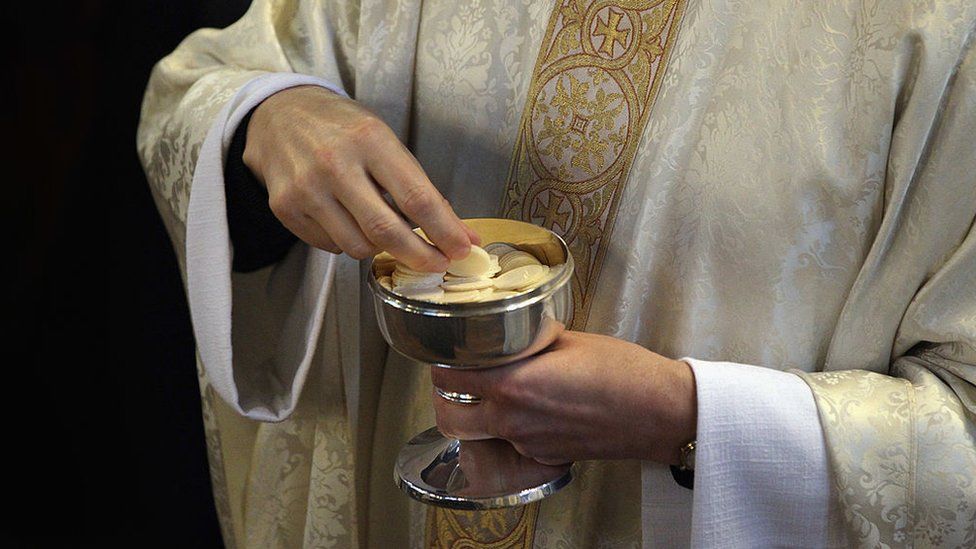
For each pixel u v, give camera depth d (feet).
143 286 7.05
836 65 3.66
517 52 3.97
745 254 3.78
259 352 4.31
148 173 4.36
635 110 3.86
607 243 3.92
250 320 4.32
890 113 3.61
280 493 4.47
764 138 3.73
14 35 7.08
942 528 3.64
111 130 6.97
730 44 3.77
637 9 3.84
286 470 4.44
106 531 7.32
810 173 3.68
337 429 4.34
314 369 4.33
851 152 3.66
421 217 3.59
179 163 4.14
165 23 6.55
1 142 7.14
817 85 3.67
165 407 7.21
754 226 3.76
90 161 7.07
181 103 4.17
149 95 4.51
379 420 4.38
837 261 3.72
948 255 3.65
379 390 4.37
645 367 3.69
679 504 3.83
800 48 3.69
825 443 3.67
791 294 3.77
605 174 3.90
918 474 3.64
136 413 7.25
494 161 4.03
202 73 4.32
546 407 3.67
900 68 3.59
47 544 7.20
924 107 3.57
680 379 3.70
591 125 3.90
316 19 4.24
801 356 3.79
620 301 3.90
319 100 3.89
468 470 3.78
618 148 3.88
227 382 4.07
